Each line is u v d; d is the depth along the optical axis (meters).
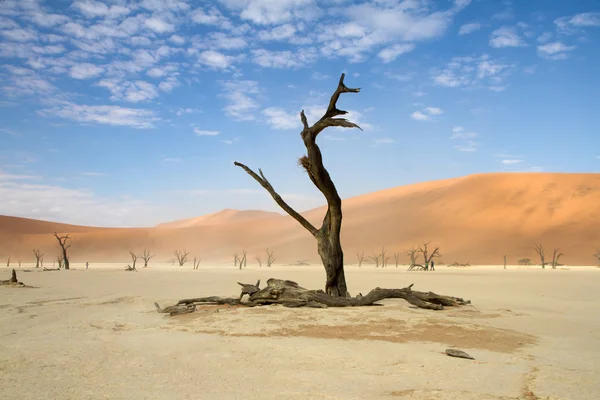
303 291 16.77
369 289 29.78
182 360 8.80
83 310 16.84
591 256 121.56
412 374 7.80
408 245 148.12
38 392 6.72
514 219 146.88
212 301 18.05
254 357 9.06
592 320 15.20
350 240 160.50
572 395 6.58
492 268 97.81
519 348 10.39
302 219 18.48
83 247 199.88
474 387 6.98
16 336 11.30
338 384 7.17
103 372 7.91
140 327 12.84
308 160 18.06
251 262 164.75
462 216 157.50
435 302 16.75
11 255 192.25
